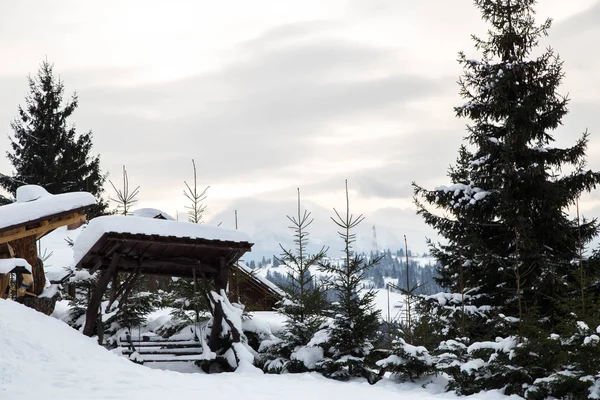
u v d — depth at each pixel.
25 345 13.42
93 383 12.20
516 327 15.80
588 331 12.80
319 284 17.88
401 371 15.27
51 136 53.72
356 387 14.20
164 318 21.50
